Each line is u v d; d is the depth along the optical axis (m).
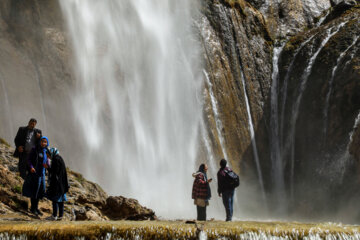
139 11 27.16
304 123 29.05
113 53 24.44
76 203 10.54
